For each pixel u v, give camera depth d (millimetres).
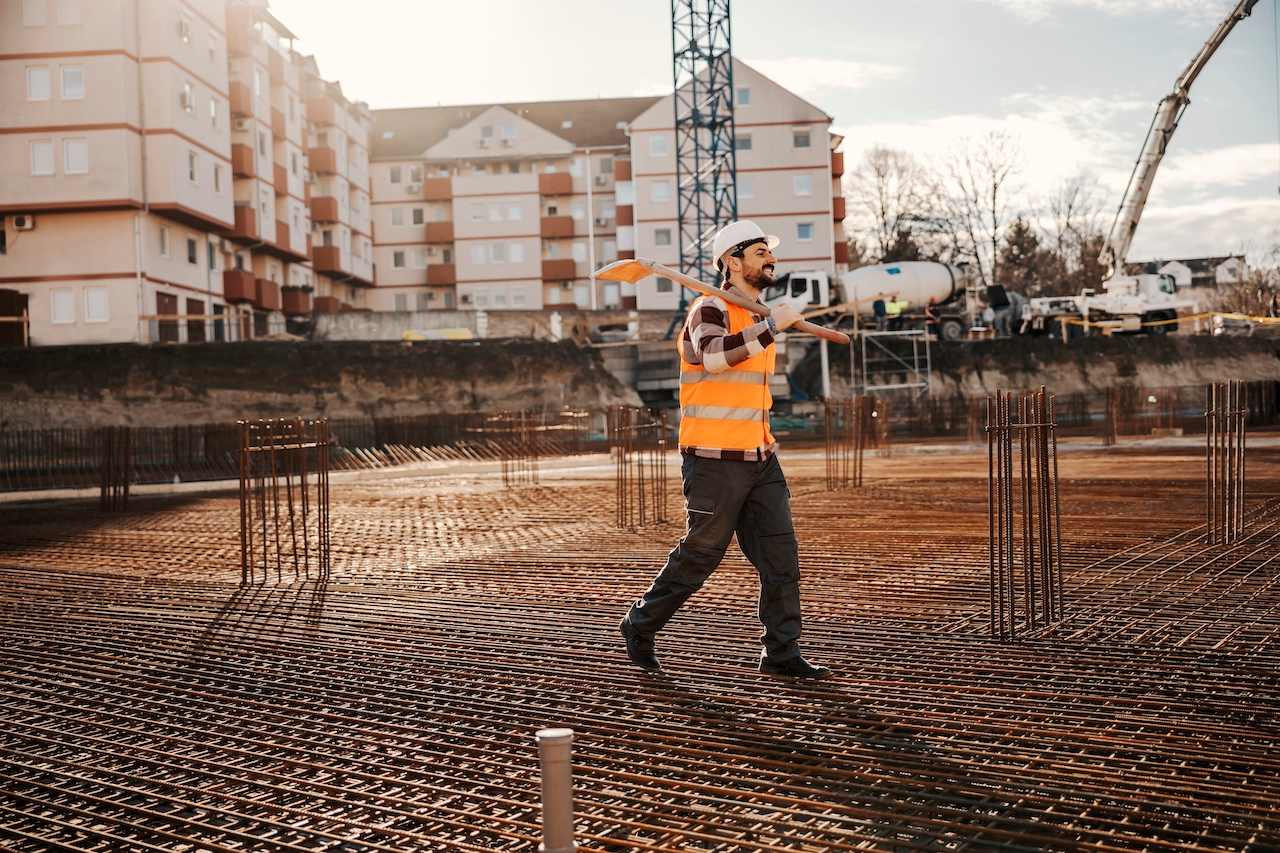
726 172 41375
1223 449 7090
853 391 33500
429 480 16953
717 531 3967
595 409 29297
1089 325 34938
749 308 3949
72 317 30016
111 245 30094
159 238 31484
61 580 6969
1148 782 2764
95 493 15539
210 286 34812
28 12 29500
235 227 35812
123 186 29531
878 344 33000
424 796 2834
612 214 51562
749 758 3041
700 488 3953
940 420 28562
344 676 4219
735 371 3941
